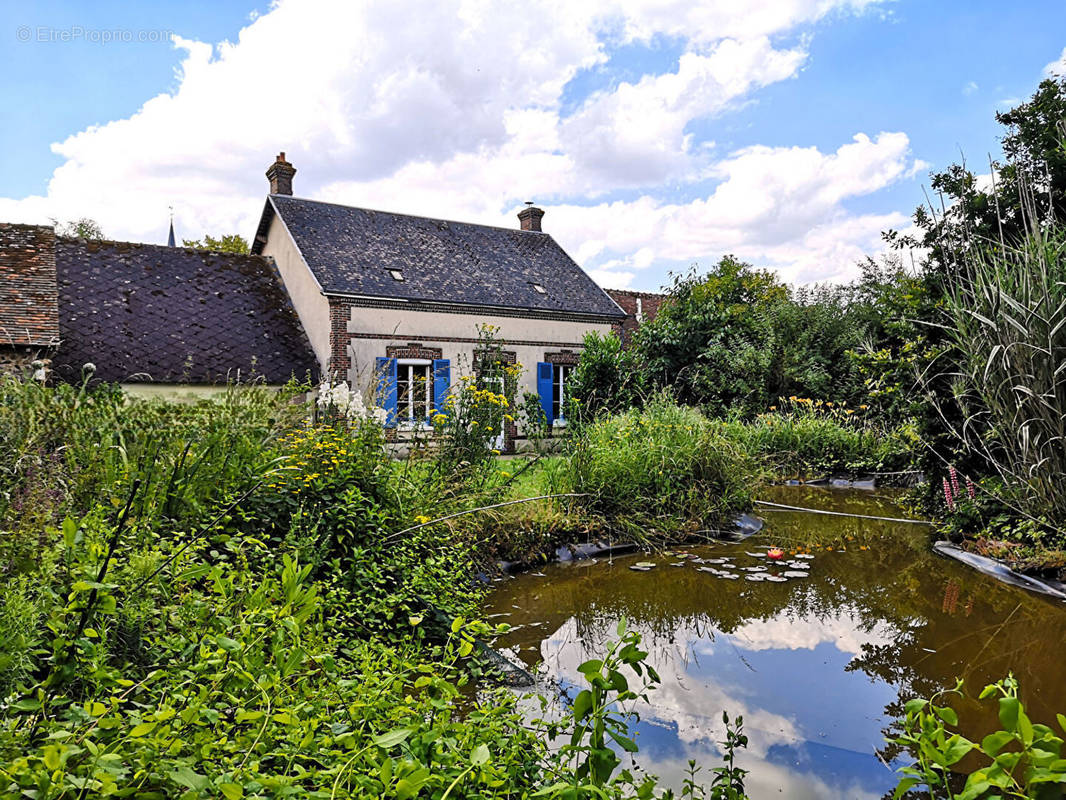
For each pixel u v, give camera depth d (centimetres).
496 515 622
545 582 602
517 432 1652
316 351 1552
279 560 379
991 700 372
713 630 493
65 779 117
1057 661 426
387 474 511
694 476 834
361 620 373
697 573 637
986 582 604
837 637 476
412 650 338
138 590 222
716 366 1714
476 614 454
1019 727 117
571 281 2020
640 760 306
